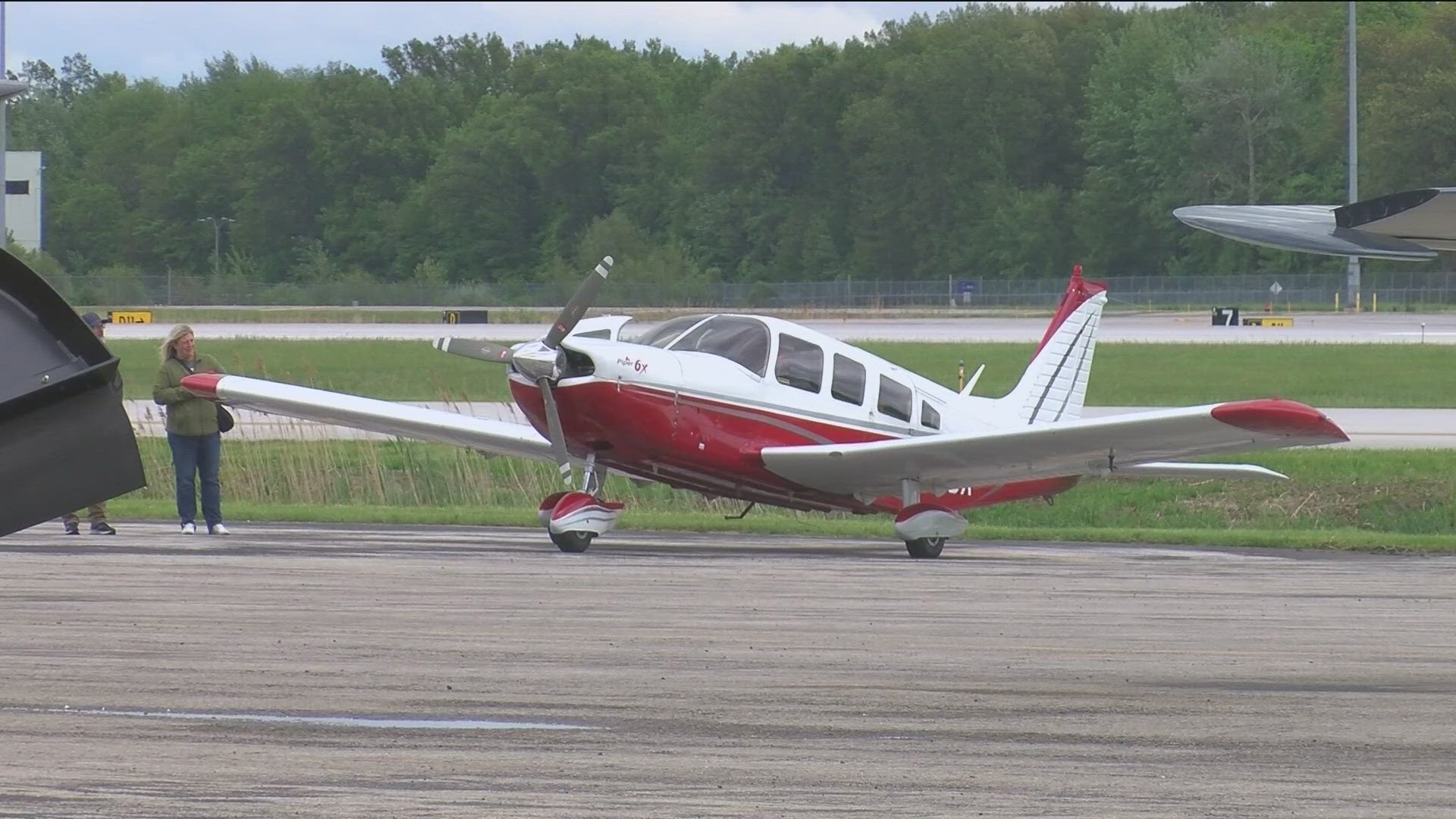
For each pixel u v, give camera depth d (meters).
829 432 53.31
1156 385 127.50
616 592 37.97
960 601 37.59
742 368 51.81
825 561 48.53
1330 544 58.47
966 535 61.97
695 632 31.56
